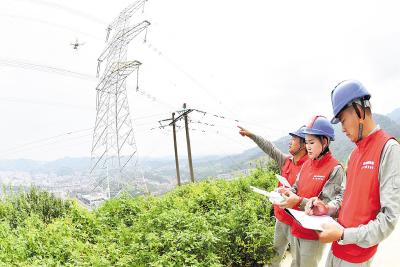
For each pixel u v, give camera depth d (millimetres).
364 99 2539
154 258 5059
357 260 2619
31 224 7336
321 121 4012
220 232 5789
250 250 5656
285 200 3885
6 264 5184
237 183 10320
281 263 6090
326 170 4047
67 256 5707
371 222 2426
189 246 5340
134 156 30672
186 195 10344
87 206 9000
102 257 5273
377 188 2486
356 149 2758
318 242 4152
